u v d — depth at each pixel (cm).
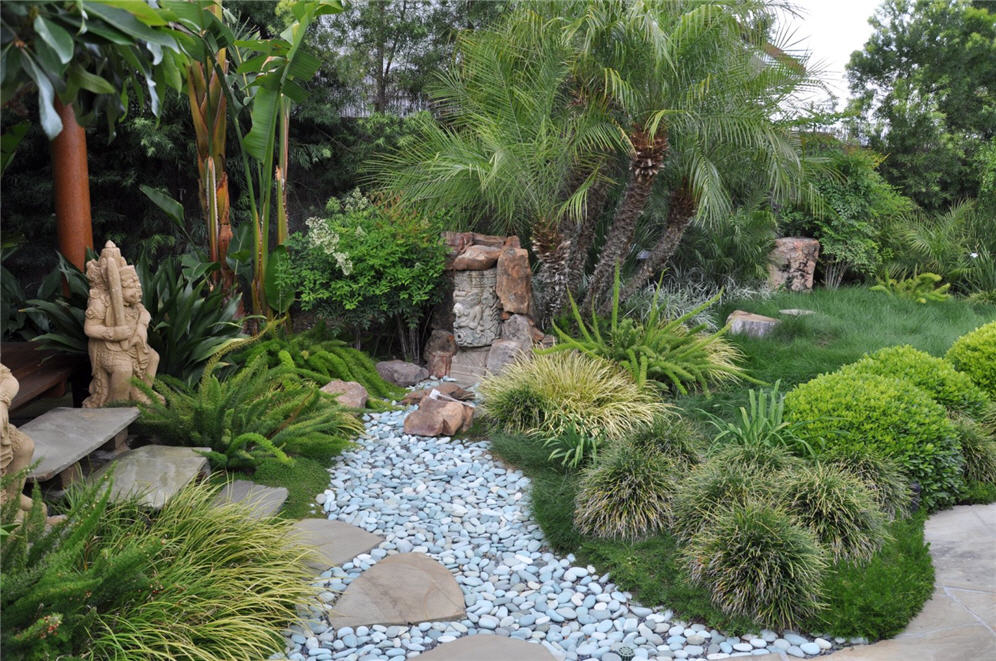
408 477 518
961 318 973
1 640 232
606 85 662
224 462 462
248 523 372
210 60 682
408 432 588
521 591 383
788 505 399
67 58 228
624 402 582
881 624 333
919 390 496
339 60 999
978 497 478
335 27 1034
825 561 371
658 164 700
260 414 500
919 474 464
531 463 524
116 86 288
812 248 1134
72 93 260
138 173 977
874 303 1014
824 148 949
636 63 683
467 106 811
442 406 602
